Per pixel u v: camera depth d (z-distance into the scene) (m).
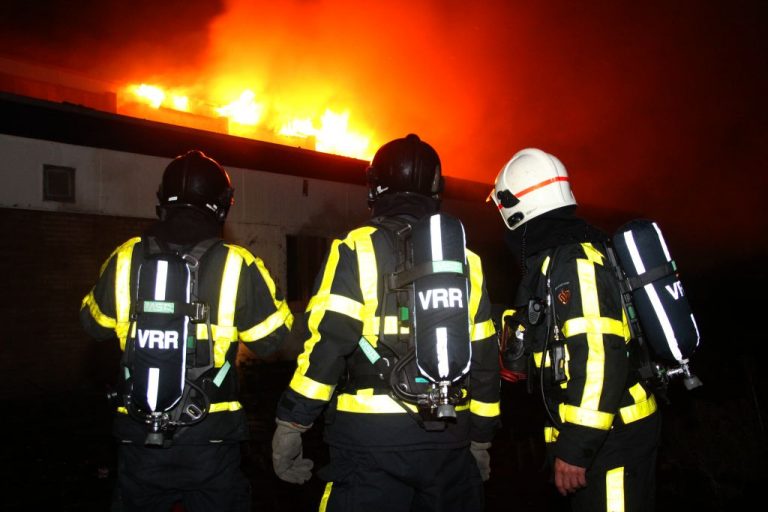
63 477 4.75
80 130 8.10
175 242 2.33
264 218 10.12
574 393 2.10
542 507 4.11
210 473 2.24
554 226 2.42
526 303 2.43
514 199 2.51
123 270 2.35
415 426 2.12
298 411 2.04
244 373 8.98
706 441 4.73
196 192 2.40
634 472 2.21
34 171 7.91
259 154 9.84
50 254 8.01
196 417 2.20
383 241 2.21
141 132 8.49
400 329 2.13
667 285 2.15
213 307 2.30
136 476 2.19
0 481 4.63
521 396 7.71
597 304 2.14
